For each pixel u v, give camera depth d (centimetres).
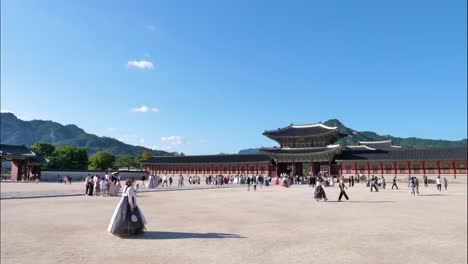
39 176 10950
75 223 1948
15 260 1144
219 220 2106
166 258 1177
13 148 11131
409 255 1248
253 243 1423
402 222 2031
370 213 2489
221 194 4788
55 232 1661
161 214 2409
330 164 10325
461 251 1314
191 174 11969
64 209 2681
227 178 9925
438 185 5938
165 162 12325
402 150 9838
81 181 11400
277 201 3581
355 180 9581
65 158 14950
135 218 1580
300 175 10775
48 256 1198
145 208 2825
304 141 10994
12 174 11144
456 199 3853
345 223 1992
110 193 4259
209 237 1546
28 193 4459
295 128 11650
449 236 1598
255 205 3117
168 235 1593
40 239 1494
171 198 3984
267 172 10875
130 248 1323
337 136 11525
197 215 2358
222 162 11400
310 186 7744
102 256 1201
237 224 1945
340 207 2933
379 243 1440
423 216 2316
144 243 1415
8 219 2114
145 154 18550
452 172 8906
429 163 9225
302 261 1148
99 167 16088
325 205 3117
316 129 11181
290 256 1215
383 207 2930
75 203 3206
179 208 2834
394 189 6481
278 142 11462
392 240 1502
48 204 3094
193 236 1570
